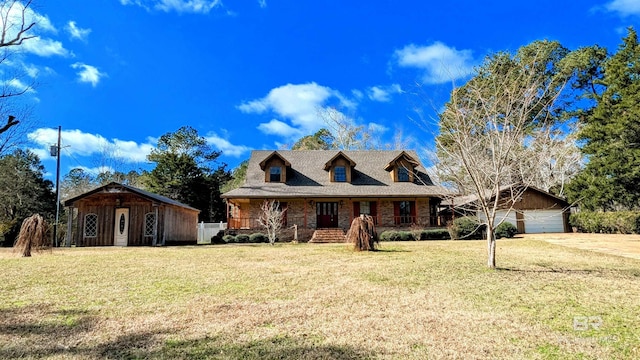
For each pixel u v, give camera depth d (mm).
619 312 4887
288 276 7949
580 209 26469
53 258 11961
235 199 23266
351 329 4219
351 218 23719
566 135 30078
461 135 9102
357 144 41406
